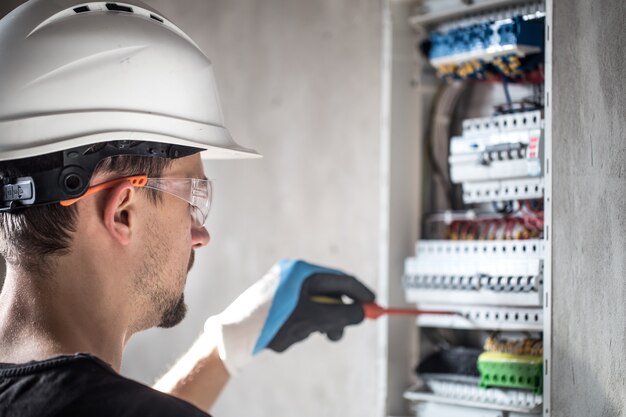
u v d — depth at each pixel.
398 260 1.34
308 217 1.95
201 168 1.00
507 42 1.13
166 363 2.25
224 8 2.16
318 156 1.94
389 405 1.32
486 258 1.19
